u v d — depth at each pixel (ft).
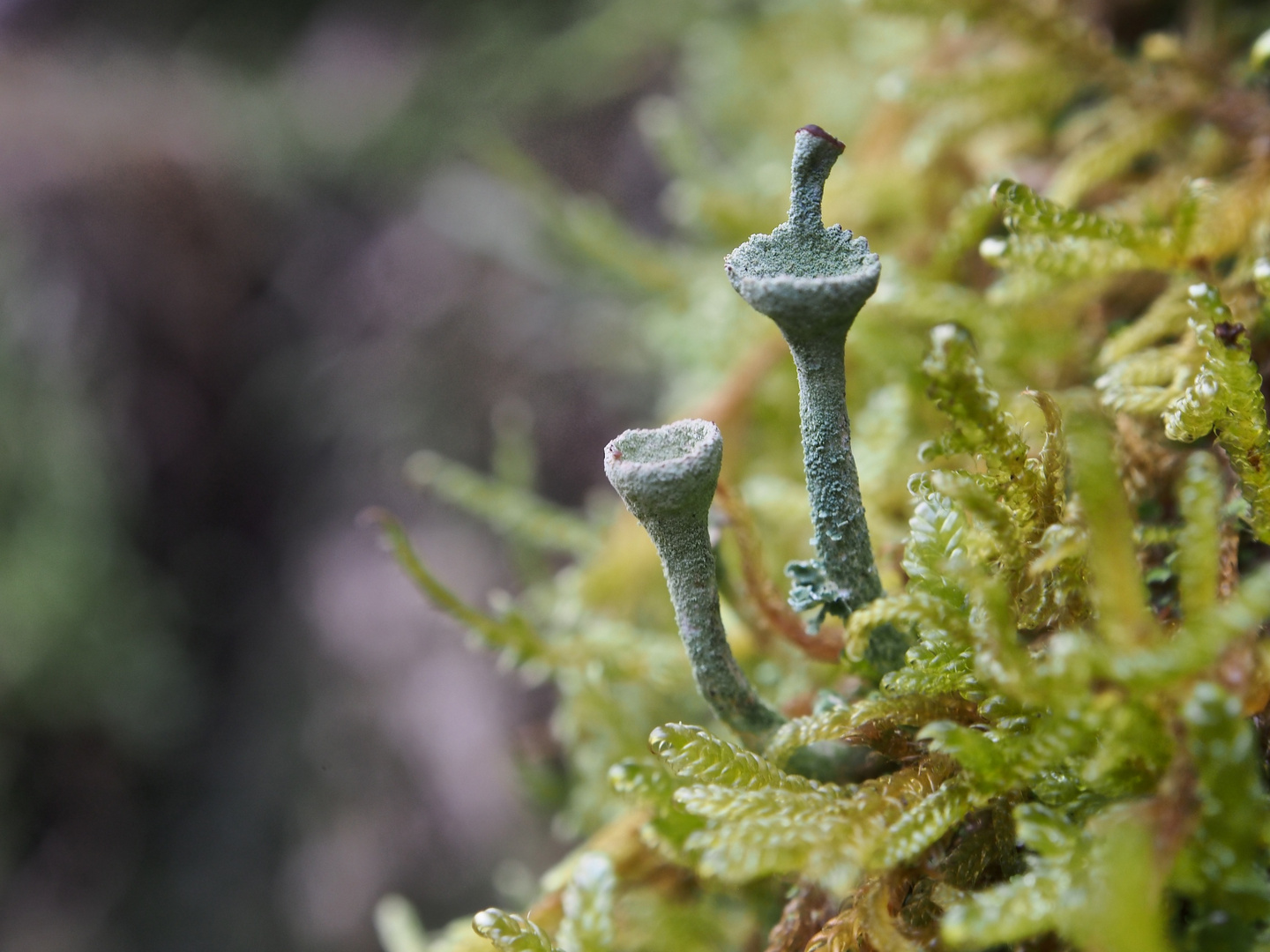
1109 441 0.22
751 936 0.28
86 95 1.25
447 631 0.90
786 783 0.23
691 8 0.98
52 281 1.11
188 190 1.17
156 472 1.10
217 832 1.00
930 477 0.24
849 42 0.57
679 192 0.51
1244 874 0.21
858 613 0.23
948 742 0.22
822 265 0.23
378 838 0.87
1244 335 0.23
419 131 1.18
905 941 0.22
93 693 1.05
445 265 1.04
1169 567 0.25
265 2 1.50
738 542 0.27
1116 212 0.32
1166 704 0.21
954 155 0.40
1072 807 0.22
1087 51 0.34
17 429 1.06
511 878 0.39
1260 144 0.31
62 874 1.04
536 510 0.39
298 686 0.99
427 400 0.97
